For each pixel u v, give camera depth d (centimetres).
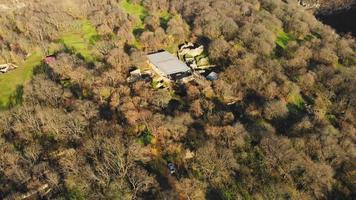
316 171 13200
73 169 11969
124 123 14475
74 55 18762
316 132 15362
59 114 14125
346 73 19500
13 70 18800
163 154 13700
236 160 13650
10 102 16225
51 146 13350
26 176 11831
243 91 17788
